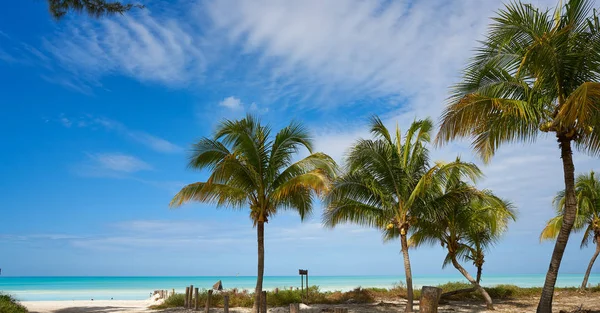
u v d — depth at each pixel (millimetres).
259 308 15734
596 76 10719
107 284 88500
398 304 22969
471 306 21797
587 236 29547
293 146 16406
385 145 18281
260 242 15852
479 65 11875
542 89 11398
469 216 20578
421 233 21734
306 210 18125
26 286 79125
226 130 15234
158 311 21344
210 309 21406
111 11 10781
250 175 15938
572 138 10852
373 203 18625
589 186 26969
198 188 15891
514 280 98688
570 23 10383
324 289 57188
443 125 11414
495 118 11445
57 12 10516
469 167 16594
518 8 10789
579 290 29766
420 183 16812
